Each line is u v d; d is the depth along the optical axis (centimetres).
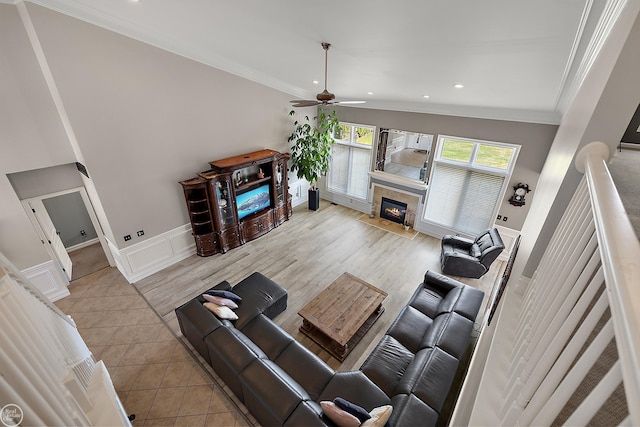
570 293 82
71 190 471
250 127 617
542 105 420
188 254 589
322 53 379
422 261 586
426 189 645
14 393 98
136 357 382
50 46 351
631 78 110
